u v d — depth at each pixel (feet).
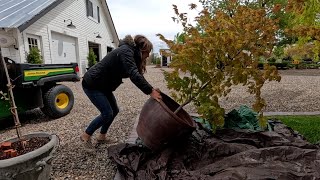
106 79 10.40
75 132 14.28
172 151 9.08
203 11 9.61
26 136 8.38
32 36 31.35
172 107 10.58
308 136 12.30
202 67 9.38
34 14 28.71
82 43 46.32
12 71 14.62
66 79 18.06
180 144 9.48
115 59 9.97
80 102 23.59
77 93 29.17
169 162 8.66
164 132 8.85
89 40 50.01
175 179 7.79
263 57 9.12
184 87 9.88
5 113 14.76
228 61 9.06
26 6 32.04
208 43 8.77
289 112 18.28
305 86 33.83
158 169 8.30
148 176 8.13
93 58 48.47
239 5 9.23
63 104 18.30
